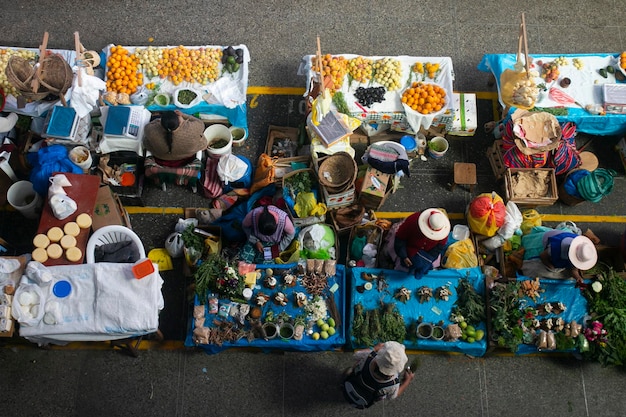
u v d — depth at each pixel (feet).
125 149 22.85
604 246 22.94
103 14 27.45
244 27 27.53
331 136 22.65
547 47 27.66
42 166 22.07
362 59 24.35
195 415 21.45
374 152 22.95
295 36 27.48
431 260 20.47
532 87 23.40
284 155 24.66
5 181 22.89
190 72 23.82
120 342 20.85
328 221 23.53
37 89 21.91
